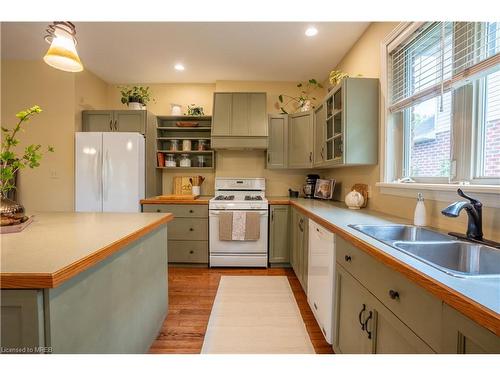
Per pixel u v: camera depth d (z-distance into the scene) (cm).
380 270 102
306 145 337
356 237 123
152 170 355
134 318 140
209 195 388
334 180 326
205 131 384
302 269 247
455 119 143
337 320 152
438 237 133
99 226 146
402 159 200
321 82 374
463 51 136
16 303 76
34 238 117
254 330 188
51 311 79
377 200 219
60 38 149
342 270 144
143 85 388
